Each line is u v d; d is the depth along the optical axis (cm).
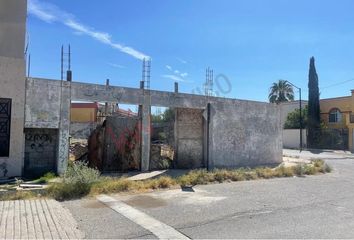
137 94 1684
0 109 1338
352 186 1294
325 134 4694
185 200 961
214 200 969
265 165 2134
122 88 1638
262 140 2203
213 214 809
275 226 718
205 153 1920
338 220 772
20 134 1362
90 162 1705
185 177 1267
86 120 3481
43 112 1417
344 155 3553
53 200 910
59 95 1459
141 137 1708
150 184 1135
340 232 677
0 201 881
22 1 1417
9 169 1336
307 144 4819
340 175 1692
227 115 2020
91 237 634
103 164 1664
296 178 1513
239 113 2081
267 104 2245
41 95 1417
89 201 924
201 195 1038
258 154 2173
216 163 1958
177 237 641
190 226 712
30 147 1423
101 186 1047
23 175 1387
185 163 1866
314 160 2378
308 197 1045
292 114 5241
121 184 1083
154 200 954
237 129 2066
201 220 756
